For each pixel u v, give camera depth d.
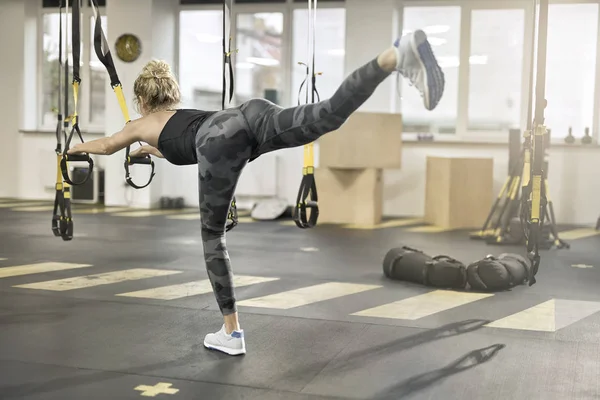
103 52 3.37
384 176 8.78
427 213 8.10
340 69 9.22
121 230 6.95
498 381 2.59
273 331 3.27
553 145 8.26
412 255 4.55
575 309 3.81
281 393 2.44
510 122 8.62
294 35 9.35
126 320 3.44
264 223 7.88
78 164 9.55
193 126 2.72
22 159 10.12
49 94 10.20
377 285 4.43
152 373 2.63
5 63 10.12
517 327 3.40
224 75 3.23
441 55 8.77
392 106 8.77
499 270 4.27
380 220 8.17
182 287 4.25
